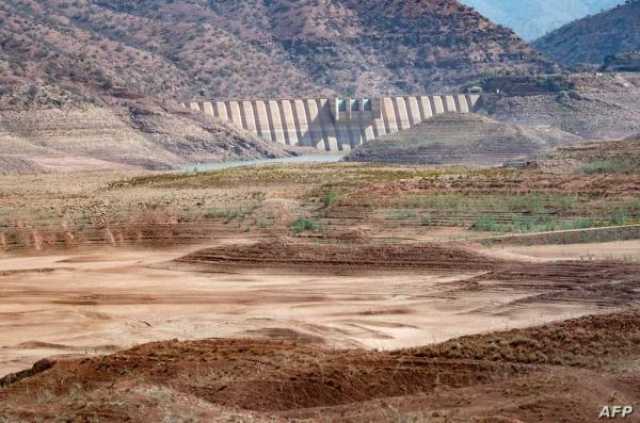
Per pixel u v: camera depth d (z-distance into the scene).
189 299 121.06
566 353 67.75
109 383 69.25
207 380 67.69
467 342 70.62
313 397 64.94
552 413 57.03
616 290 108.12
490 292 116.25
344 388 65.56
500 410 57.84
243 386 65.88
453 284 123.31
